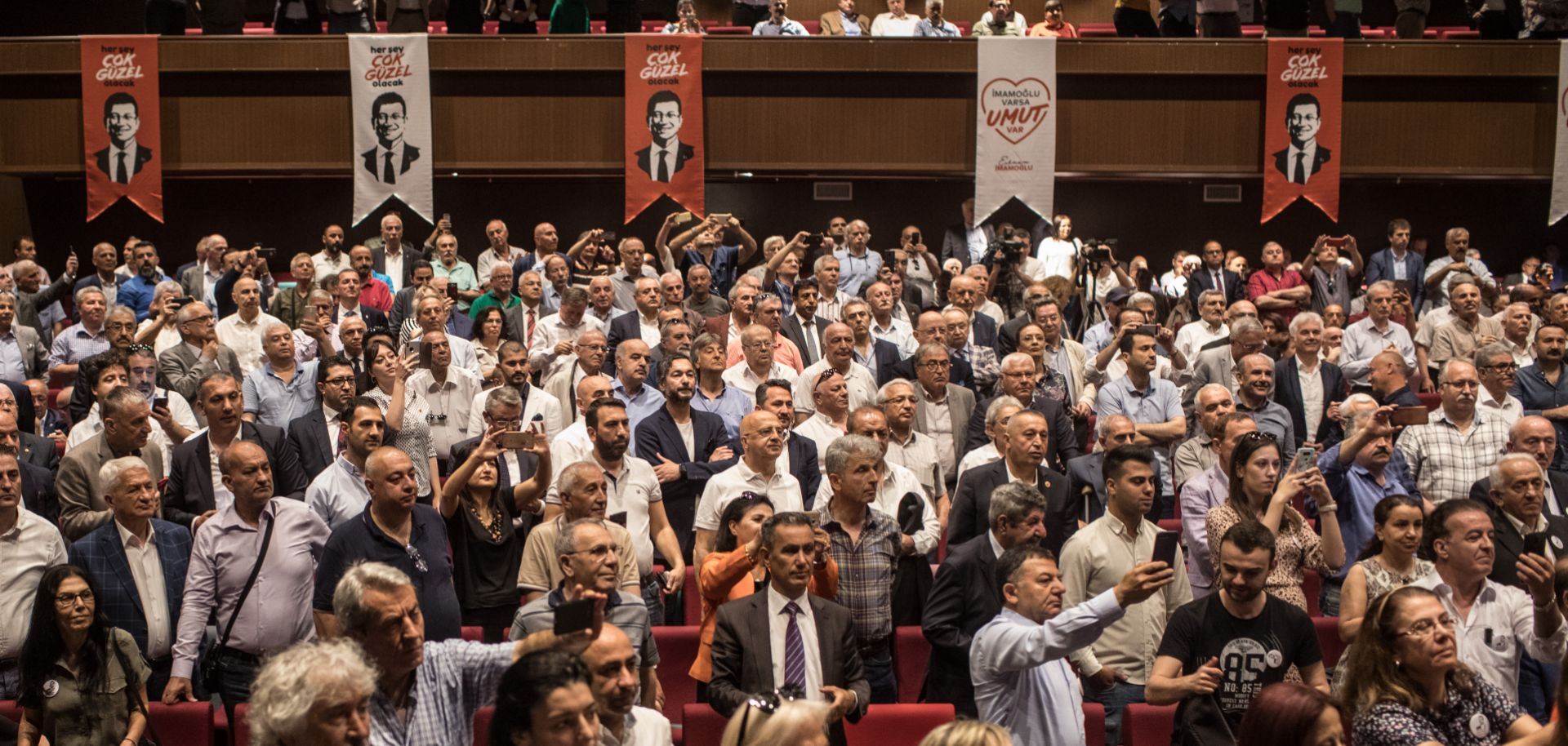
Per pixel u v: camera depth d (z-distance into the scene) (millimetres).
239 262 11430
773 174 13719
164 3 13789
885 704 5652
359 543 5602
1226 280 12930
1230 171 13758
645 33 13828
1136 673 5871
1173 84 13711
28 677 5219
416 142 13211
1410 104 13805
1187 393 9203
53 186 14602
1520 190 15375
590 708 3562
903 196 15188
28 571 5918
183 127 13453
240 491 5816
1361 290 13211
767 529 5305
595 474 5910
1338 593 6727
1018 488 5559
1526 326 10508
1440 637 4469
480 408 8391
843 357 8680
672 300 10391
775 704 3777
